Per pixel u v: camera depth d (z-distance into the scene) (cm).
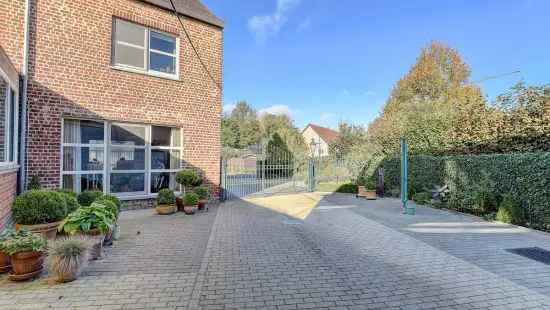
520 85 942
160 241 592
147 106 945
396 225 770
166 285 384
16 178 707
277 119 5247
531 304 347
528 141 901
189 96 1038
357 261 493
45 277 397
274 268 456
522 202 760
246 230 701
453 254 531
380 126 1853
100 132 875
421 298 360
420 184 1230
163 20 980
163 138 999
